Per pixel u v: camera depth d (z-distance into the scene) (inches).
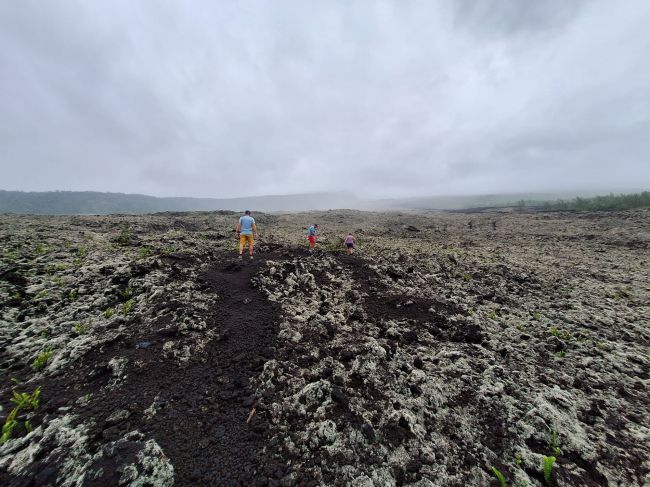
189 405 186.1
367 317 335.0
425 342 294.0
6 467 139.6
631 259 775.7
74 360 213.2
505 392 224.8
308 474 153.6
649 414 215.0
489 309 390.9
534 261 716.0
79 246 458.6
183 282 348.2
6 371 202.1
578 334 328.8
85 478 135.0
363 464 161.8
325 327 295.7
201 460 152.3
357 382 223.8
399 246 810.8
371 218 1910.7
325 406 196.5
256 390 205.6
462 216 2098.9
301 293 378.9
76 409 174.1
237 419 180.7
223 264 447.5
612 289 507.2
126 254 436.5
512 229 1488.7
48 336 240.2
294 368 231.6
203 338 252.7
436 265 574.9
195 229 944.3
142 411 176.7
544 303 425.7
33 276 325.4
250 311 310.5
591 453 174.9
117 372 203.2
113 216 1165.1
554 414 197.6
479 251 827.4
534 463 166.6
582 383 244.5
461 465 166.4
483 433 188.9
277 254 547.5
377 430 182.9
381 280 458.3
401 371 240.4
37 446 148.3
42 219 882.8
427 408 205.5
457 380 235.6
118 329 251.4
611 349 302.0
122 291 311.4
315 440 172.1
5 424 157.1
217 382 208.5
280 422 183.2
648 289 511.8
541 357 284.0
